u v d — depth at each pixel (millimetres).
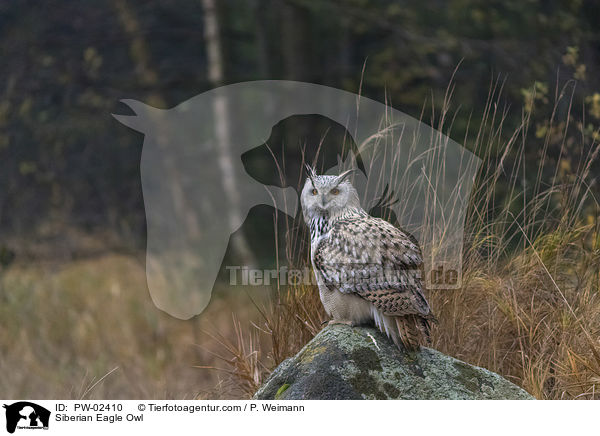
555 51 14125
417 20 20547
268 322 7816
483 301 7945
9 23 21766
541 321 7680
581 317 7480
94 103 20812
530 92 10367
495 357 7500
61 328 13992
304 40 21422
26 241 18297
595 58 12672
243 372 8102
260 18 22109
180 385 11422
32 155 20484
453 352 7441
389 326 6180
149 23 23484
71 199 19875
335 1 20594
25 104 19703
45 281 16016
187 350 12844
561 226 8320
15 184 19891
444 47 18766
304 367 6172
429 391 5980
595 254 8188
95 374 12070
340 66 21516
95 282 15914
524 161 8750
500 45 17156
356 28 21484
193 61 24516
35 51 20953
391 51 20641
